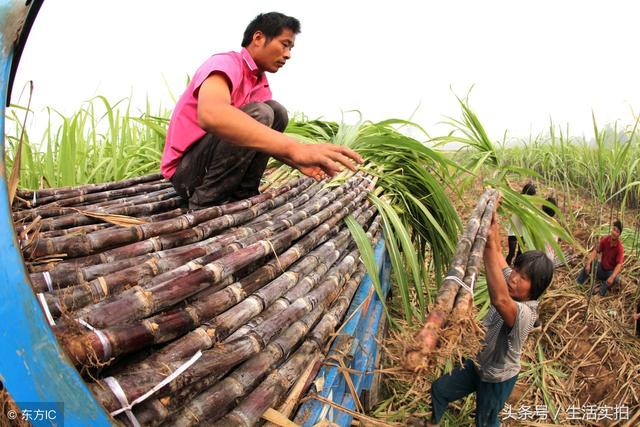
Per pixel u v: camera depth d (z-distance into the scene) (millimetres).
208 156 2055
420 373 999
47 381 764
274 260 1650
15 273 782
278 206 2312
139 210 2145
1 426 881
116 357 940
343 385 1757
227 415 1113
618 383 3461
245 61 2074
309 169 1926
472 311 1218
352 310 1981
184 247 1639
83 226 1864
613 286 4605
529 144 8273
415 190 3664
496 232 2322
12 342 769
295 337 1419
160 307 1118
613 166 5422
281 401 1324
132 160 3996
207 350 1125
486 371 2473
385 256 3105
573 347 3930
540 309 4410
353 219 2443
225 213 1979
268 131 1713
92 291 1175
